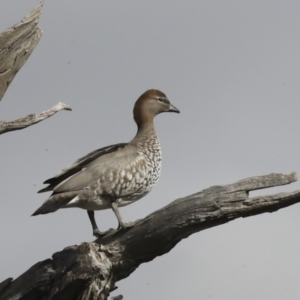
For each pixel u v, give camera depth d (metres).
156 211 12.70
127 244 12.82
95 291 12.57
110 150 15.12
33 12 14.36
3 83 14.31
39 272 13.05
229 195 12.17
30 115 14.39
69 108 14.88
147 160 15.50
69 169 14.49
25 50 14.34
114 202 14.98
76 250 12.84
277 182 12.02
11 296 13.14
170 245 12.95
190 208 12.40
